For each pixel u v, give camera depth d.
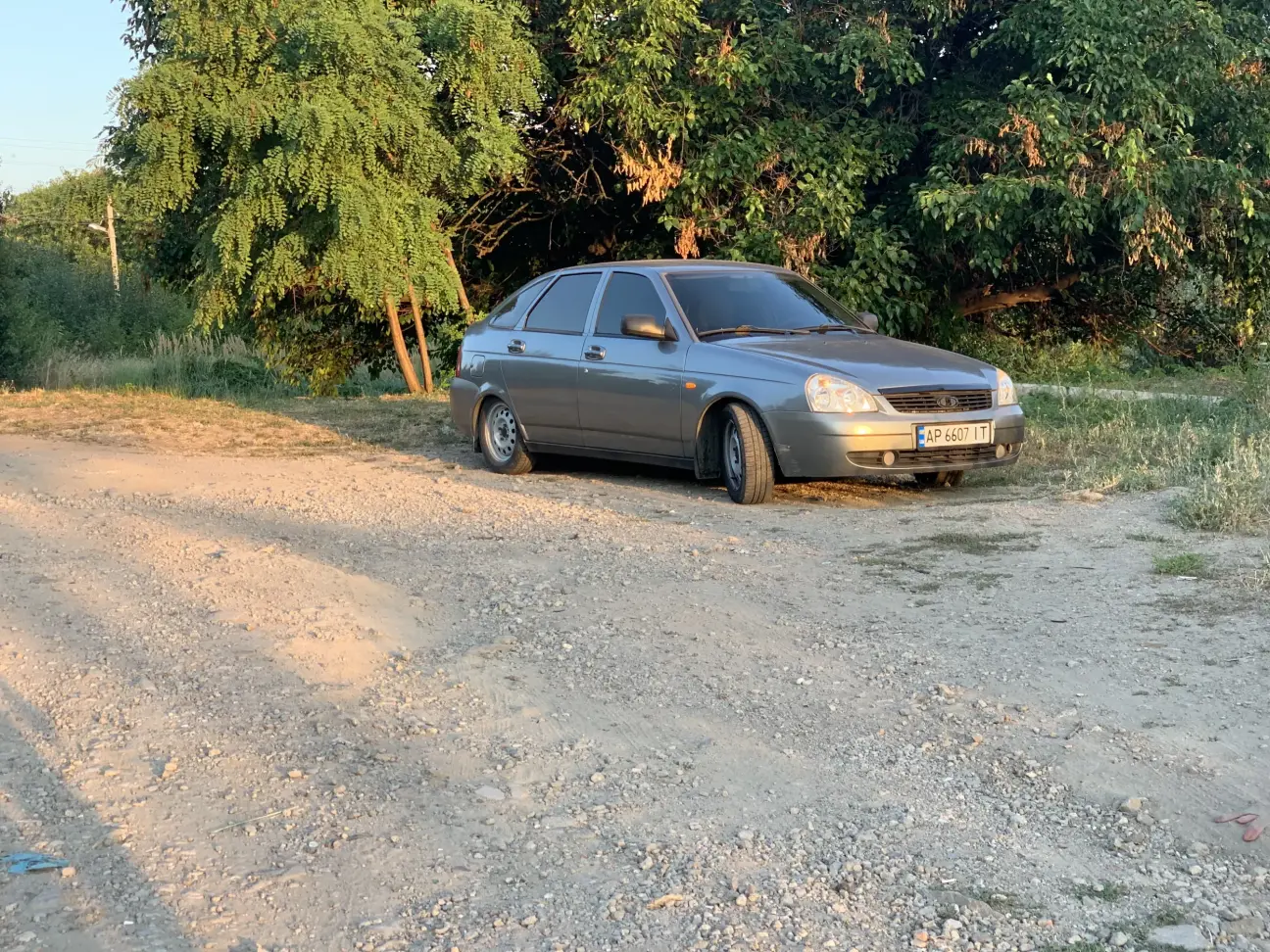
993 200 14.24
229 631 5.56
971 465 8.28
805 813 3.64
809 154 15.26
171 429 13.09
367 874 3.35
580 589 6.11
